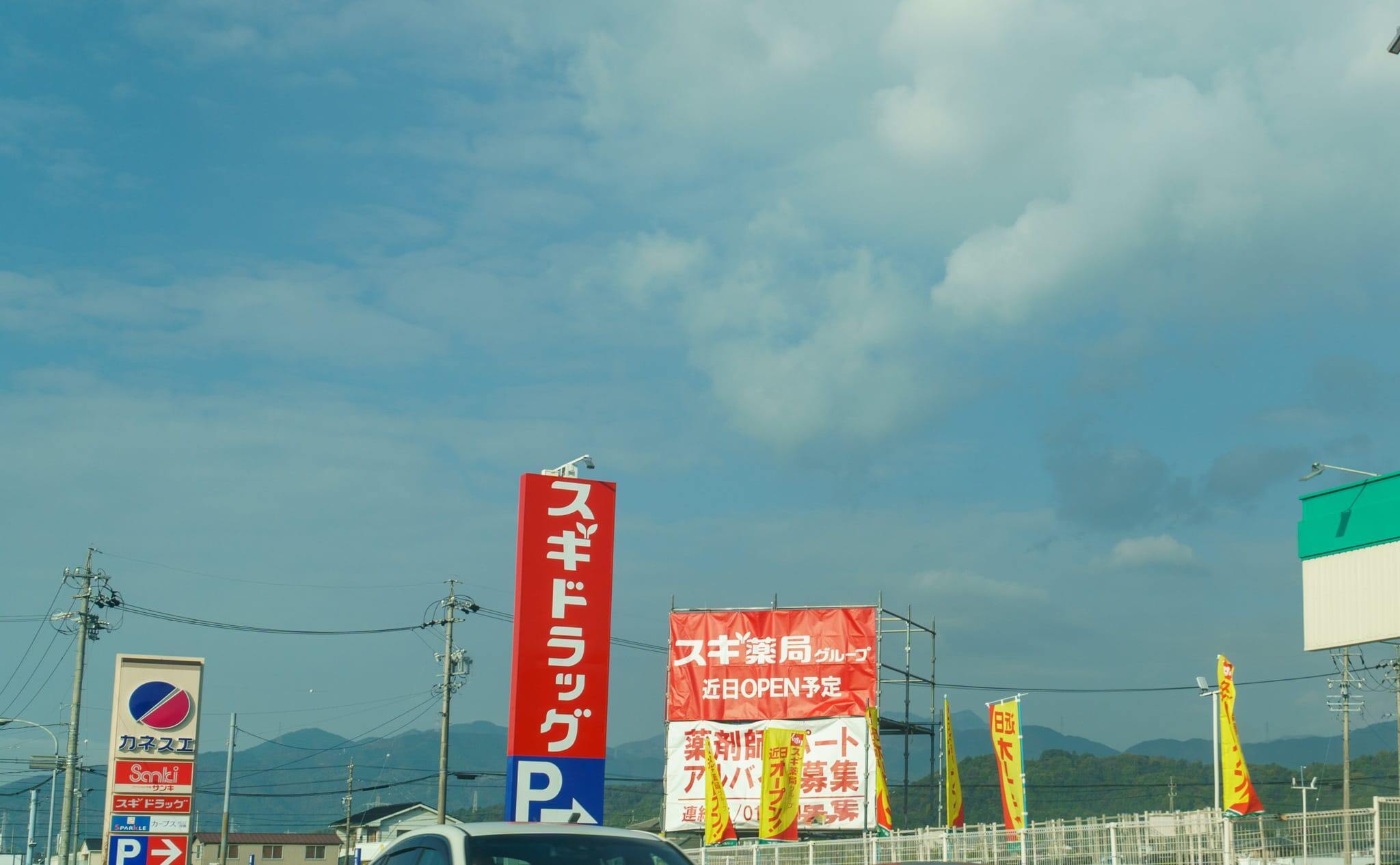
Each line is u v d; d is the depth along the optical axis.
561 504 21.08
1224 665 22.52
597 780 20.50
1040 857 26.44
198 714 39.00
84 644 50.38
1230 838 21.92
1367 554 22.67
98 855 89.81
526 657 20.48
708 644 42.66
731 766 41.75
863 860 33.22
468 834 8.77
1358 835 21.33
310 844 98.50
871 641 41.69
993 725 27.81
